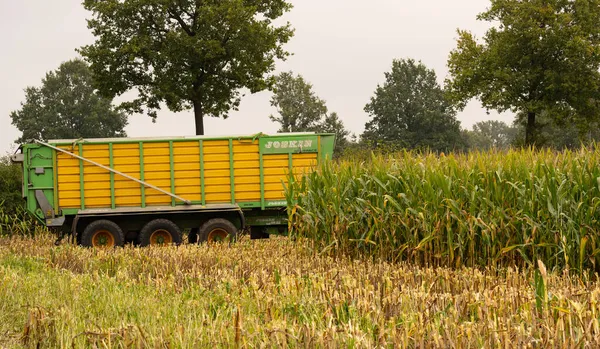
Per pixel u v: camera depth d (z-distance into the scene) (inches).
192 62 1742.1
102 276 534.6
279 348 309.1
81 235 916.6
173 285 490.0
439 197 618.5
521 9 1937.7
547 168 597.6
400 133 4028.1
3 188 1072.2
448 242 601.3
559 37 1861.5
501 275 526.6
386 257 651.5
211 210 907.4
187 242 936.3
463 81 2009.1
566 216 565.9
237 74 1716.3
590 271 570.9
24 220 1013.2
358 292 410.6
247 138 918.4
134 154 911.0
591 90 1892.2
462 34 2076.8
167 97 1711.4
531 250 590.9
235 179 919.7
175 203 914.7
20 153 919.0
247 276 529.7
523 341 301.4
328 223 693.9
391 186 658.8
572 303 326.0
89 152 908.0
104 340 332.8
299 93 3907.5
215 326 350.3
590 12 1915.6
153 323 366.3
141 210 903.1
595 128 1977.1
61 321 380.5
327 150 925.2
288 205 741.9
